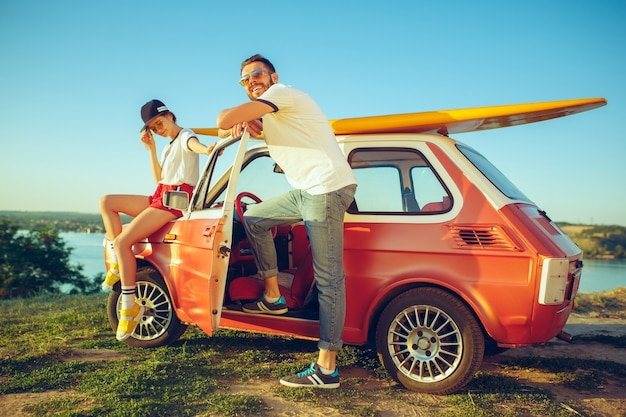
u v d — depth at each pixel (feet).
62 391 11.73
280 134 12.20
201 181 14.65
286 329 13.73
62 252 113.50
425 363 12.16
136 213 15.89
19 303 25.55
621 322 23.07
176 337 15.48
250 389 12.21
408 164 13.17
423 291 12.10
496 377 13.37
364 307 12.62
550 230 12.55
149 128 15.28
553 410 11.25
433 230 12.26
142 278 15.42
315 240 11.94
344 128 13.93
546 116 13.19
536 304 11.14
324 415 10.74
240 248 15.37
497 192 12.26
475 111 13.07
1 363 13.67
